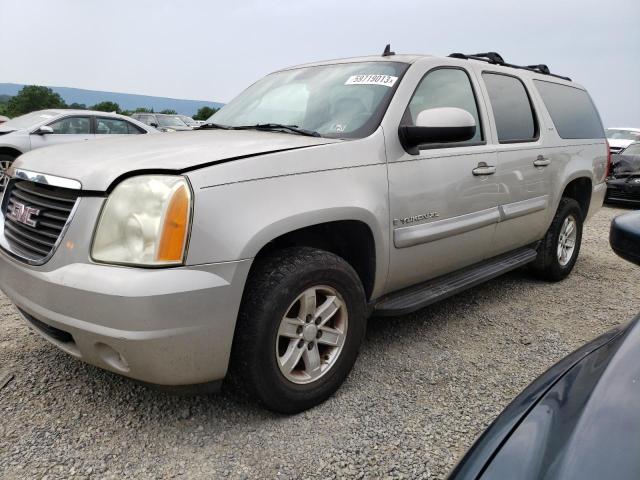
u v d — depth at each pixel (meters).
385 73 3.23
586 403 1.19
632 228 1.93
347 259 2.94
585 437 1.08
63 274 2.15
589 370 1.35
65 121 9.91
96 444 2.28
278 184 2.37
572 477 0.99
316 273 2.46
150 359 2.09
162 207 2.08
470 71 3.71
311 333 2.53
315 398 2.57
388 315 3.02
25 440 2.29
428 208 3.08
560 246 4.78
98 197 2.17
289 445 2.32
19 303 2.40
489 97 3.80
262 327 2.30
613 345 1.43
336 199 2.54
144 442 2.31
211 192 2.16
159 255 2.05
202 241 2.11
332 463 2.21
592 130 5.16
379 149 2.84
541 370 3.10
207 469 2.15
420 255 3.10
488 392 2.82
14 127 9.57
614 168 11.17
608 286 4.84
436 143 2.99
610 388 1.21
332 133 2.93
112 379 2.79
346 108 3.08
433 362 3.14
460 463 1.17
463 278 3.61
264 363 2.34
